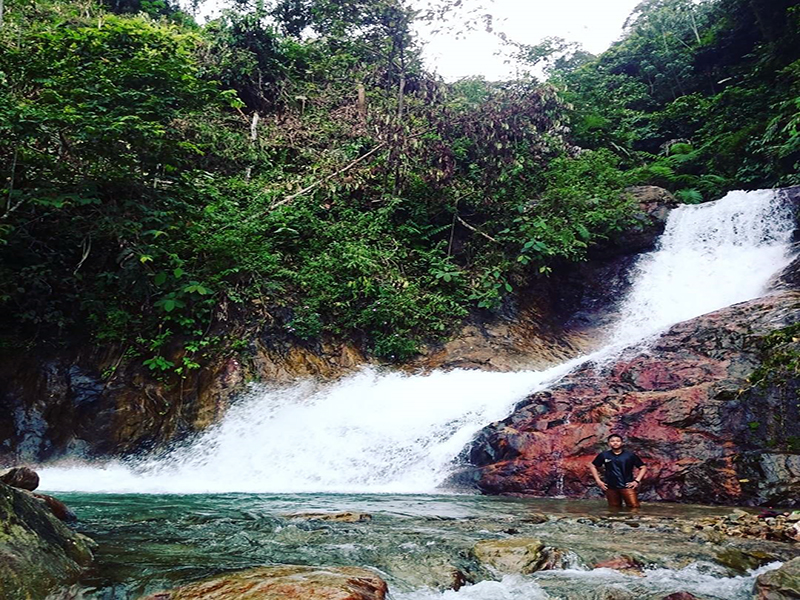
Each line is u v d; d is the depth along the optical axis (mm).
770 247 16469
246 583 3219
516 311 16469
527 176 18562
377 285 14883
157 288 12812
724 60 32531
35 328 12172
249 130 19094
